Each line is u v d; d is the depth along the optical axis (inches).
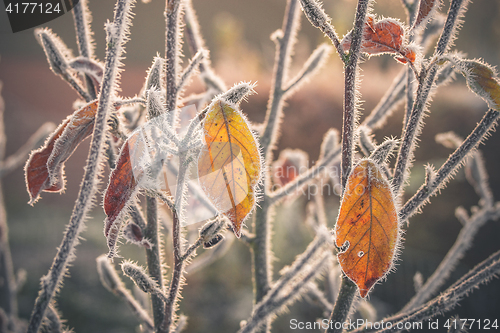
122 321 86.6
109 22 15.4
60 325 16.9
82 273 99.5
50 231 124.0
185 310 84.7
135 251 90.7
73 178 150.3
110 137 17.1
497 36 187.6
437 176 15.8
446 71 17.1
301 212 99.5
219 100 14.6
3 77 242.8
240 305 86.2
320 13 15.1
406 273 99.8
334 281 23.0
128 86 192.5
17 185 155.0
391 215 14.7
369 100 148.8
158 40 257.9
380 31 15.6
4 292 29.5
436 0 15.9
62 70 16.7
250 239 19.6
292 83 19.9
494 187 114.4
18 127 191.8
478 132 15.7
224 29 213.9
